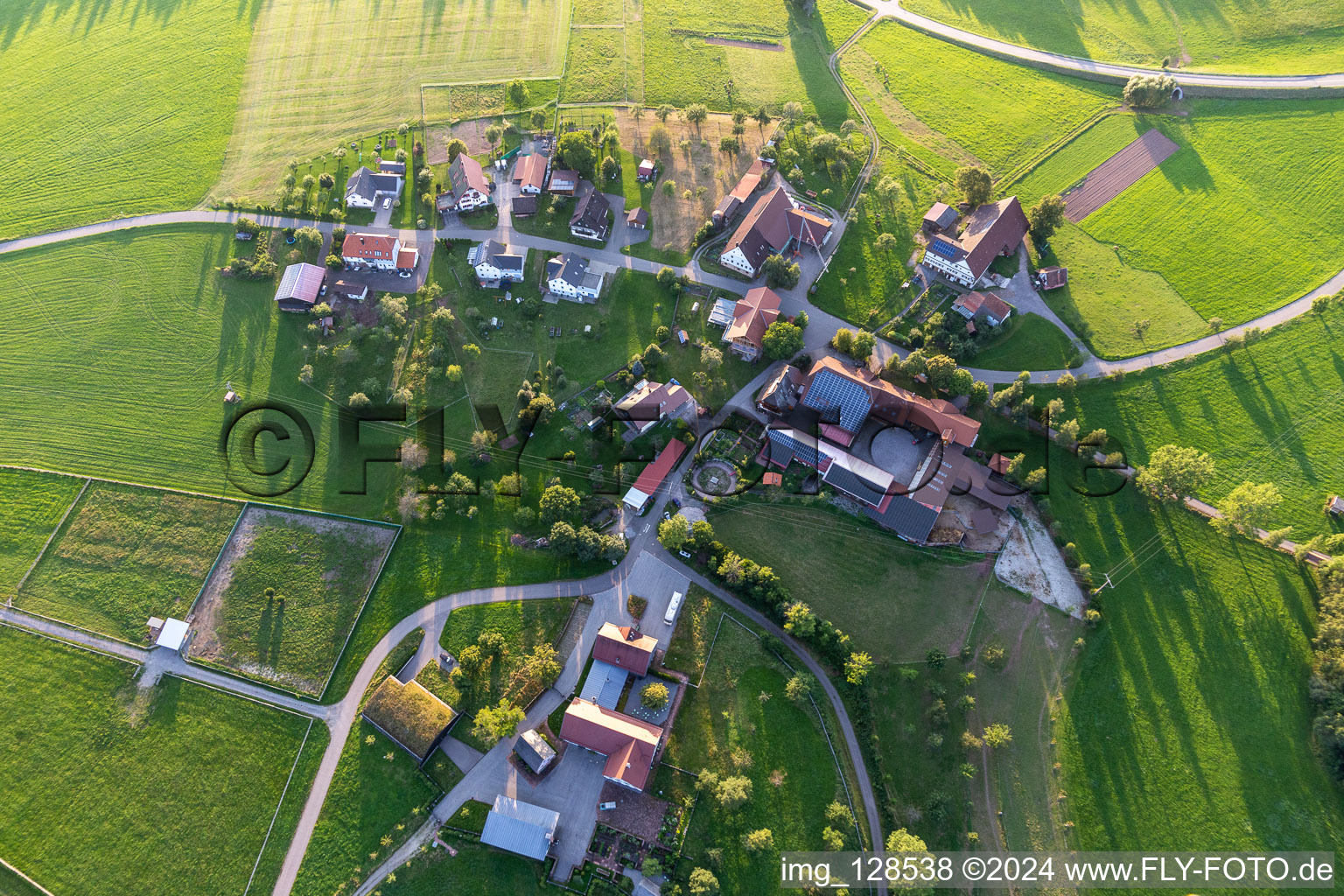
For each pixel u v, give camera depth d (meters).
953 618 95.06
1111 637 93.88
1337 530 100.00
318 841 83.00
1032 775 86.25
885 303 121.06
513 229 130.25
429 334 117.75
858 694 88.88
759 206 125.62
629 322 120.00
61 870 82.88
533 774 85.69
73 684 92.38
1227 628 94.00
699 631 93.75
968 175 127.25
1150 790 85.44
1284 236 127.88
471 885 80.31
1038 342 116.56
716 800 83.44
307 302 119.12
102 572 99.44
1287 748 86.88
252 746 88.25
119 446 109.12
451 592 96.75
